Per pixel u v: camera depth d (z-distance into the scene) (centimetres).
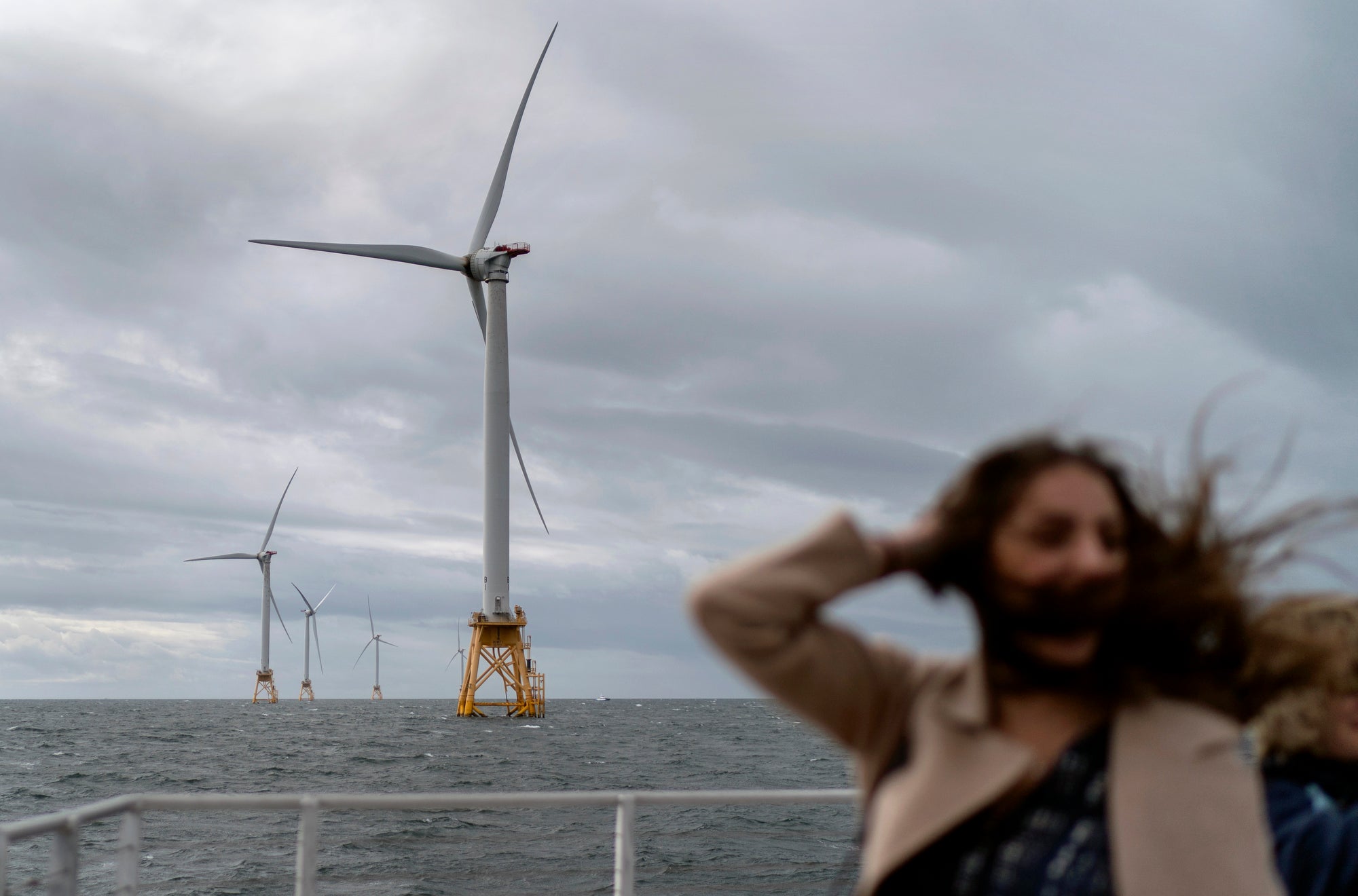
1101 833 182
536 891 2286
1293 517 201
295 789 5103
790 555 190
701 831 3089
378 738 9962
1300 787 280
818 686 199
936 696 200
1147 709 191
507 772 6006
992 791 185
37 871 2577
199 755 7550
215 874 2548
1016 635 188
